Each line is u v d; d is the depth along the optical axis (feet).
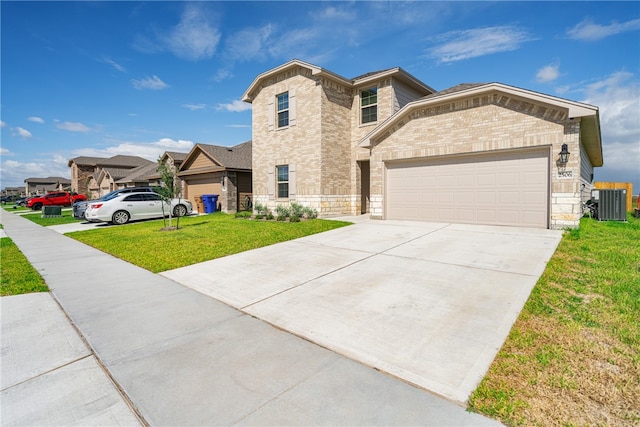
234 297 16.14
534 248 22.21
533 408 7.55
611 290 14.29
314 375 9.27
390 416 7.49
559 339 10.53
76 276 20.66
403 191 39.22
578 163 27.73
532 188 30.30
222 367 9.84
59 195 113.60
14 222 62.34
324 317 13.23
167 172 40.40
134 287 18.21
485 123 32.22
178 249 27.50
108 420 7.71
